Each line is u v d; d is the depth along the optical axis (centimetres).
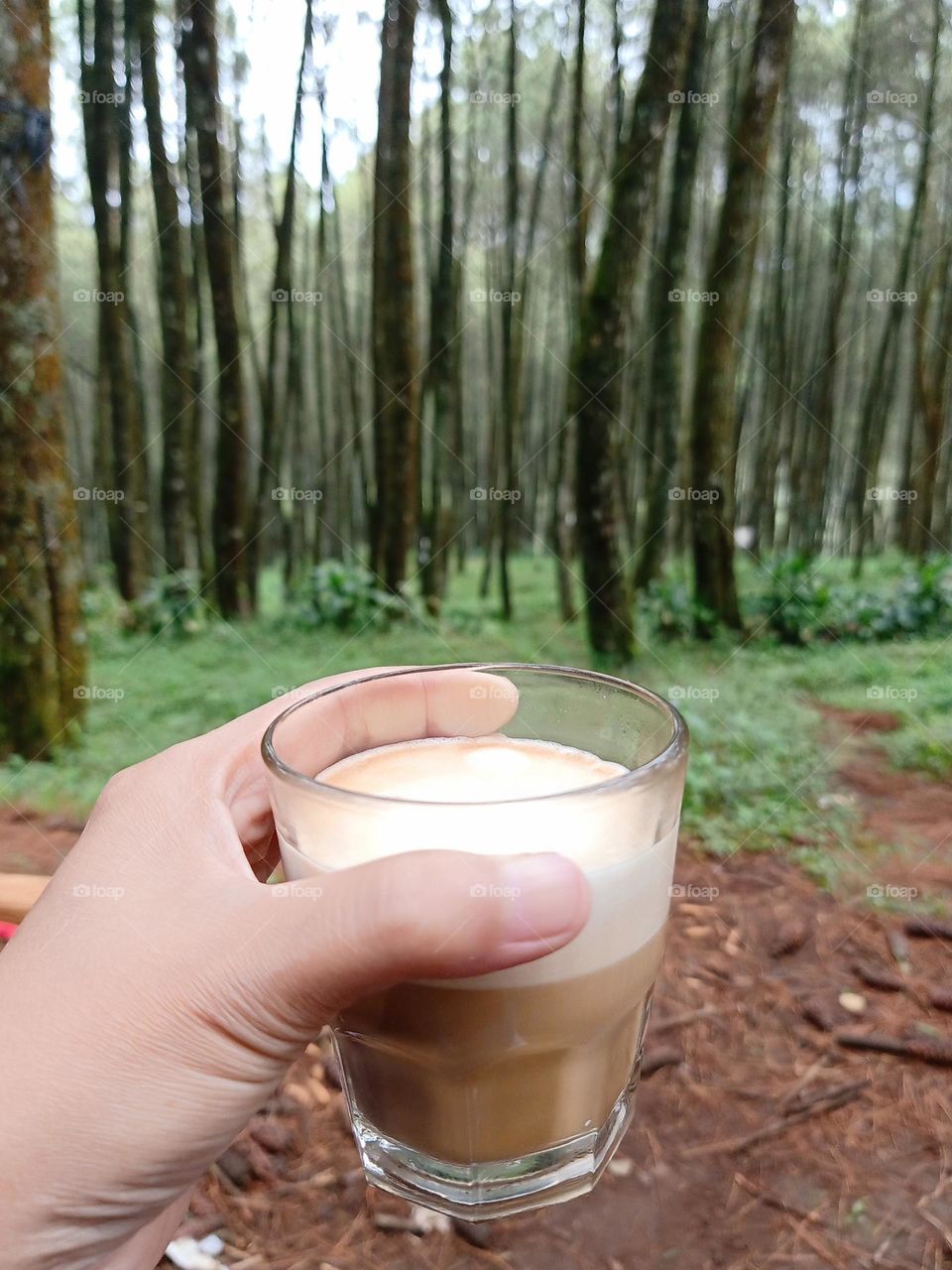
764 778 292
